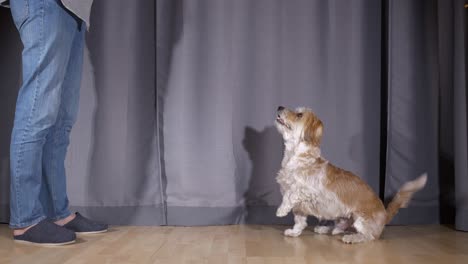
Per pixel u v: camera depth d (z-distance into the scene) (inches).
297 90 113.2
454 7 108.0
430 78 113.7
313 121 96.5
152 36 111.6
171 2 111.0
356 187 93.4
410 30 113.2
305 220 98.6
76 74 92.9
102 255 74.9
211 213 109.6
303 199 95.3
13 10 82.0
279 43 113.7
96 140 110.2
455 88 105.7
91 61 110.6
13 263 68.9
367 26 114.8
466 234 98.8
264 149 112.2
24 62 81.5
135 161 110.0
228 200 110.6
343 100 113.7
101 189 109.5
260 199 111.4
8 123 110.3
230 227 106.6
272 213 111.2
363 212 91.6
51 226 83.0
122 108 110.6
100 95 110.5
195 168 110.1
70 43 85.5
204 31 111.5
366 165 113.3
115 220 108.8
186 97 110.4
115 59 110.9
